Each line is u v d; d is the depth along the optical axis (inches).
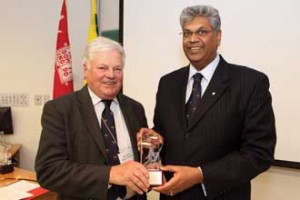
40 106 110.7
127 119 58.8
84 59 55.1
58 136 51.6
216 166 51.4
